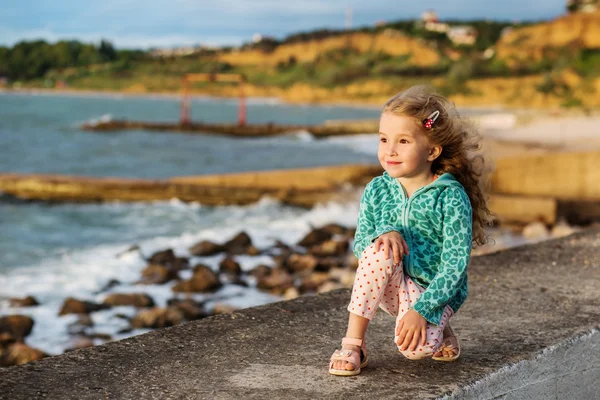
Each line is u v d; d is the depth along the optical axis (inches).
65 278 404.5
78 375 112.7
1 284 389.1
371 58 6092.5
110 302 349.1
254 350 124.0
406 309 102.7
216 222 622.2
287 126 1829.5
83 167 1083.9
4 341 297.3
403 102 101.1
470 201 108.0
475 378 108.5
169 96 6865.2
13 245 502.3
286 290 376.8
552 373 123.5
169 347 125.3
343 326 137.6
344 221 629.3
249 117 3454.7
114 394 105.5
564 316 143.3
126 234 563.2
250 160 1176.8
